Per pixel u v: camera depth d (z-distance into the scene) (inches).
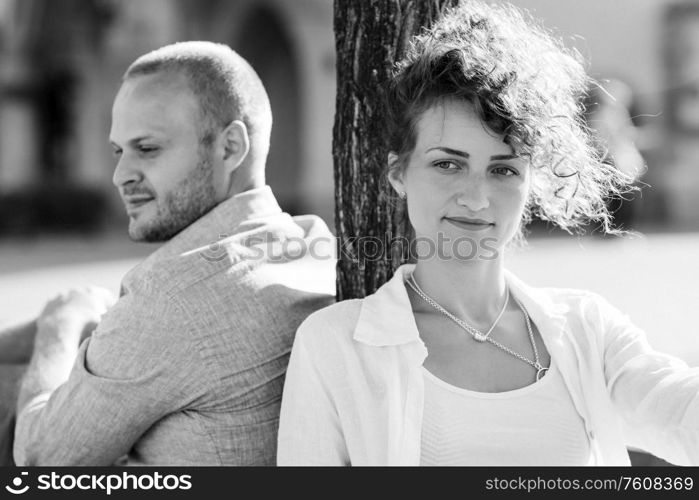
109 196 1615.4
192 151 221.3
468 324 177.8
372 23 214.5
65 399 202.4
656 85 1446.9
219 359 199.0
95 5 1606.8
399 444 167.9
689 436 168.2
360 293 219.5
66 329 236.8
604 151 191.8
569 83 179.6
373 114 215.5
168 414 203.0
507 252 210.8
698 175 1389.0
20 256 1178.0
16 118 1728.6
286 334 205.6
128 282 210.4
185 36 1593.3
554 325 177.6
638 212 1296.8
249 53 1667.1
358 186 218.7
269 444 204.2
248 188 230.2
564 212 187.9
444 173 171.2
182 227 225.0
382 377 171.2
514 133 166.6
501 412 170.4
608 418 177.5
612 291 720.3
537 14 1407.5
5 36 1700.3
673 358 178.7
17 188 1566.2
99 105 1669.5
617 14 1446.9
